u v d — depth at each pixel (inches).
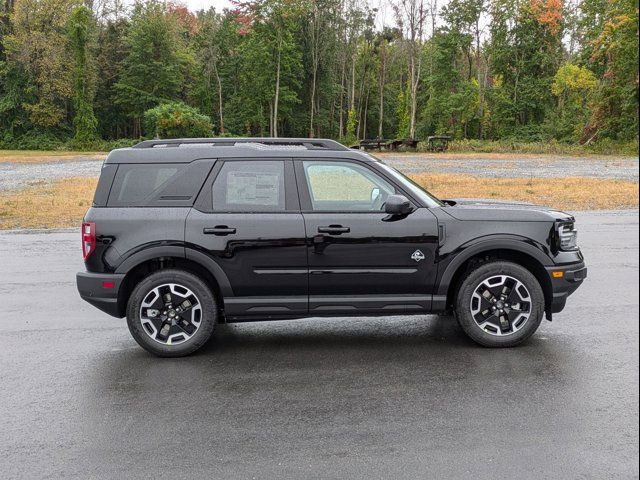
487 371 190.9
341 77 3390.7
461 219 211.3
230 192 211.5
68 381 187.9
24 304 284.7
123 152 214.1
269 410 163.6
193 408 165.8
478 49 2824.8
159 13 2957.7
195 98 3147.1
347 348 218.7
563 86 2428.6
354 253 208.5
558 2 2571.4
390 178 214.8
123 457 137.9
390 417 157.6
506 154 1659.7
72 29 2640.3
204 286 208.4
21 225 530.3
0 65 2728.8
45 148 2677.2
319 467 131.8
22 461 136.8
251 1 2733.8
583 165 1200.2
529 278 210.5
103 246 206.1
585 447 139.1
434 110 2834.6
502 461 133.2
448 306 220.1
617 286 302.2
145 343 208.5
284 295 210.7
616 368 191.3
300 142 224.5
